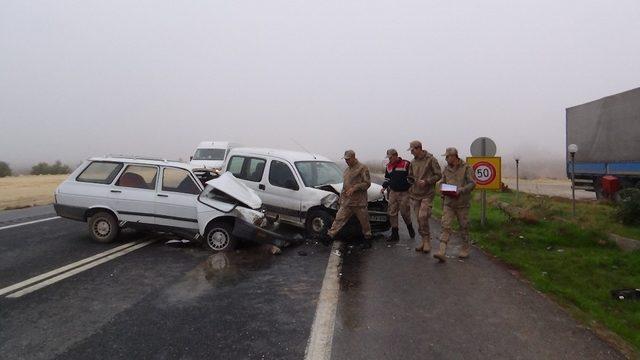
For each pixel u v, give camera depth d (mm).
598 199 15680
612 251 7762
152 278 6176
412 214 13156
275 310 4992
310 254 7820
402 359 3838
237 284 5969
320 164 10453
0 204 14766
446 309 5102
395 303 5281
